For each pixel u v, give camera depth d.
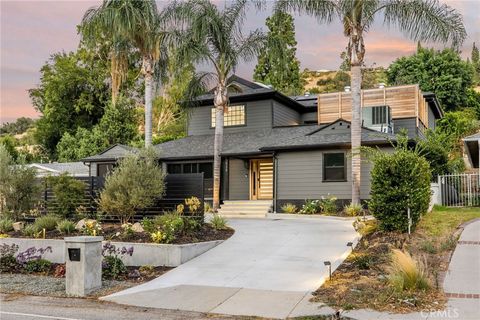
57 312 7.26
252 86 25.83
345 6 16.91
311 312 6.86
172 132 45.00
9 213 16.38
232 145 22.95
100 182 16.25
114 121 41.50
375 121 22.53
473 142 18.16
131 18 18.62
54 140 44.91
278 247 11.67
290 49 49.12
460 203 17.83
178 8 19.55
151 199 14.24
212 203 22.95
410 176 11.33
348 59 17.67
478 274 8.27
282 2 17.95
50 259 12.45
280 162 20.36
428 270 8.55
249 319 6.72
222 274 9.59
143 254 11.22
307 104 28.23
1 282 9.76
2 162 16.55
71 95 44.00
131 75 43.31
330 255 10.46
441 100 41.66
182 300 7.87
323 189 19.30
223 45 20.17
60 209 16.02
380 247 10.46
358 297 7.34
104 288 8.95
